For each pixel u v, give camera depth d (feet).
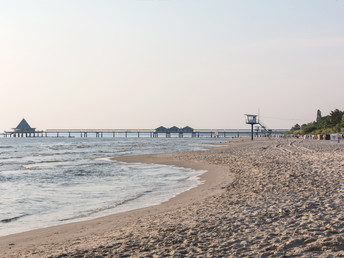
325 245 20.85
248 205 34.53
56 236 28.91
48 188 54.90
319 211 29.43
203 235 24.77
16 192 51.49
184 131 577.43
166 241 23.80
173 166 88.33
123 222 32.63
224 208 34.22
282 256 19.57
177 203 41.29
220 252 20.92
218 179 60.59
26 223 34.14
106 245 23.63
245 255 20.16
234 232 25.13
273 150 126.31
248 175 60.18
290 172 57.62
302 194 38.14
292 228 24.94
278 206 32.76
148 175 70.64
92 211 38.91
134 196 47.44
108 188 54.44
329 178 48.80
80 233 29.45
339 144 153.69
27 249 25.07
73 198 46.65
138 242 23.99
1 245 26.71
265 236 23.54
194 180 62.28
